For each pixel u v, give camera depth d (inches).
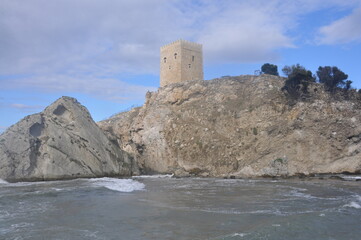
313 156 1927.9
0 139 1600.6
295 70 2321.6
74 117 1904.5
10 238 531.8
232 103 2433.6
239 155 2095.2
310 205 881.5
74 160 1764.3
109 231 592.4
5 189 1127.0
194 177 2010.3
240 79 2669.8
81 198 944.9
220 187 1362.0
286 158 1940.2
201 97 2564.0
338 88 2372.0
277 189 1273.4
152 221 676.1
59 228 604.7
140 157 2436.0
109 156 1994.3
